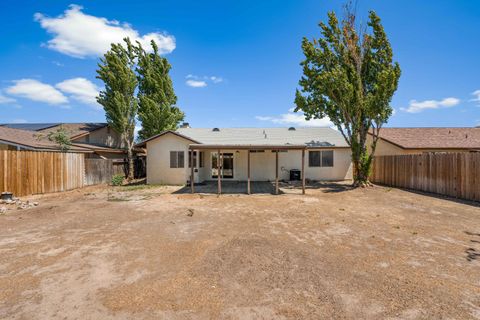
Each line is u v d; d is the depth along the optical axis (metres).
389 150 17.14
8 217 7.05
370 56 13.24
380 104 11.90
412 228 5.93
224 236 5.38
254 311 2.74
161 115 20.33
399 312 2.71
